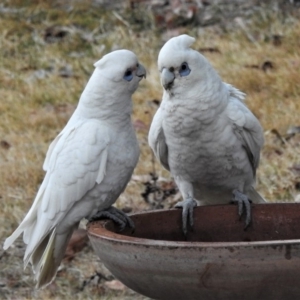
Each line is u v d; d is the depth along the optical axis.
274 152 11.53
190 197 7.49
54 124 12.98
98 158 6.91
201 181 8.02
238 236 6.89
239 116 7.59
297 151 11.48
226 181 7.99
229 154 7.73
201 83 7.36
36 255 7.07
